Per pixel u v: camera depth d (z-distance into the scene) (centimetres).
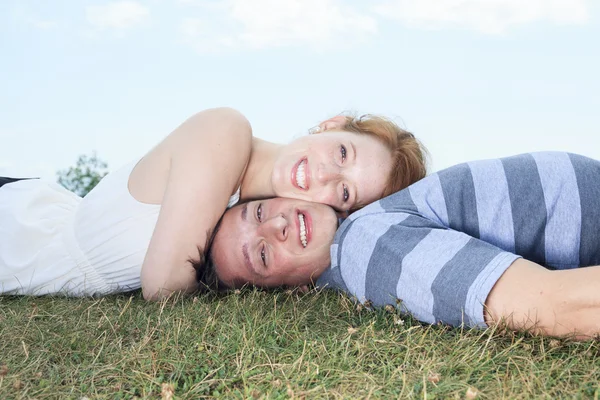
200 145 269
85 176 977
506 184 236
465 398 159
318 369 178
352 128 296
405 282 215
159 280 263
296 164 278
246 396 167
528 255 235
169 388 167
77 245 287
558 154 246
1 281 294
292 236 270
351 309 243
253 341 203
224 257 277
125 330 227
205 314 238
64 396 172
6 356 204
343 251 244
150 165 280
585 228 233
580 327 191
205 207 264
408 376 175
